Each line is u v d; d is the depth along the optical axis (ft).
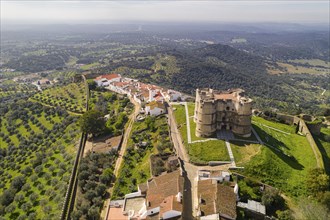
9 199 435.94
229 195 318.24
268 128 546.26
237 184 351.25
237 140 450.71
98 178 412.57
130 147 476.54
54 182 438.81
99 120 556.10
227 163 399.44
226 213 290.76
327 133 595.88
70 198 383.04
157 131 511.81
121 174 410.52
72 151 524.11
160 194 330.34
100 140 547.90
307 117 610.65
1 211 414.00
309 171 382.42
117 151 486.79
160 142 462.19
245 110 448.24
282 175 389.80
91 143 545.44
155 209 311.88
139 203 346.33
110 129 573.74
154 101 625.00
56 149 557.33
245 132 460.55
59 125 643.45
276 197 334.44
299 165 429.38
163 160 414.00
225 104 463.83
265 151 424.87
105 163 444.14
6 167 552.41
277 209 329.72
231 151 421.59
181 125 520.83
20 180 471.62
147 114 596.70
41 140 612.29
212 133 465.47
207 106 445.78
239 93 498.69
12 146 613.11
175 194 325.42
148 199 325.83
